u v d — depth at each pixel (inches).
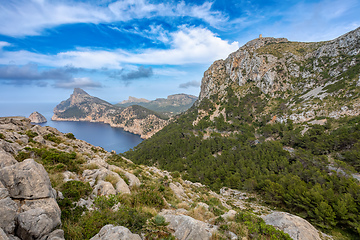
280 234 389.4
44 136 1108.5
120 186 563.5
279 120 5118.1
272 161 2819.9
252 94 6771.7
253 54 7746.1
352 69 4758.9
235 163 3408.0
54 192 363.3
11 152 597.6
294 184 1827.0
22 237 224.1
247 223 417.4
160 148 5561.0
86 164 711.1
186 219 367.9
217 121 6407.5
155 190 704.4
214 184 2655.0
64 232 286.2
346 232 1259.2
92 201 424.5
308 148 3176.7
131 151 6461.6
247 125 5565.9
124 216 346.0
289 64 6948.8
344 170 2073.1
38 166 325.7
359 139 2546.8
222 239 345.7
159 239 320.5
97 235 269.7
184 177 3149.6
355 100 3875.5
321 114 4313.5
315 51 6919.3
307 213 1518.2
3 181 273.0
